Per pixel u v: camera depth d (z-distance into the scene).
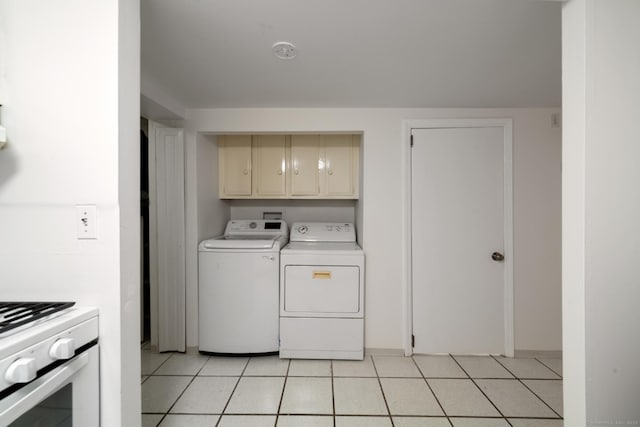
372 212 2.12
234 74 1.55
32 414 0.72
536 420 1.46
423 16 1.08
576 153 0.89
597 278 0.87
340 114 2.09
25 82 0.84
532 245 2.07
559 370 1.92
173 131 2.09
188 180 2.12
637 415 0.87
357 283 2.03
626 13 0.86
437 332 2.11
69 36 0.83
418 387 1.73
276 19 1.09
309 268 2.03
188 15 1.07
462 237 2.10
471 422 1.44
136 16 0.92
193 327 2.16
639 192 0.87
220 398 1.62
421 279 2.11
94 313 0.84
